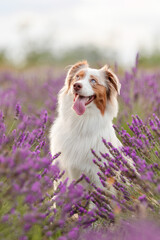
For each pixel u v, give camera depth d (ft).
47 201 12.23
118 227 11.37
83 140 15.94
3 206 10.48
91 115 16.28
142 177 11.41
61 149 16.25
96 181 15.53
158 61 84.23
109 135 16.52
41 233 10.71
